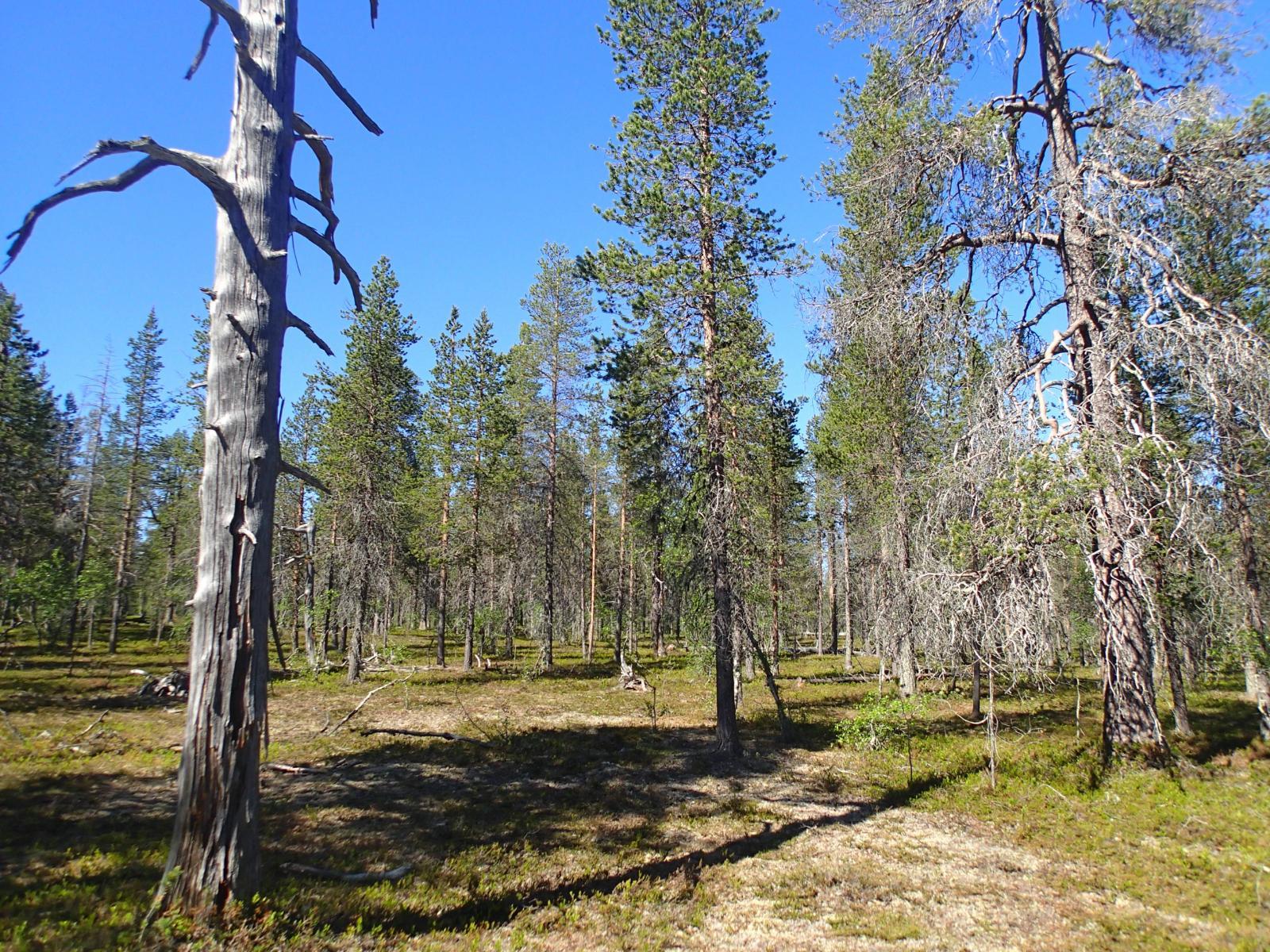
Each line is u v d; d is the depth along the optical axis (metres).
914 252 12.04
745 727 16.80
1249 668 11.91
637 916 6.25
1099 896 6.59
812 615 39.12
